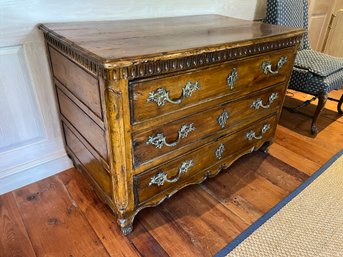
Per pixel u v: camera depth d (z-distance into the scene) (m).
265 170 1.44
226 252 0.98
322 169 1.46
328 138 1.78
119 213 0.98
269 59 1.13
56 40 0.93
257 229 1.08
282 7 1.79
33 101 1.17
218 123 1.10
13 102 1.12
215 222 1.11
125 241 1.02
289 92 2.45
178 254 0.97
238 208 1.19
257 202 1.22
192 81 0.89
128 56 0.71
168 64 0.79
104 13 1.20
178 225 1.09
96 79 0.77
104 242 1.01
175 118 0.92
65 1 1.08
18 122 1.16
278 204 1.21
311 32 2.63
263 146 1.57
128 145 0.84
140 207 1.01
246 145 1.35
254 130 1.33
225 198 1.24
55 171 1.35
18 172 1.23
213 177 1.38
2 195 1.20
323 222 1.12
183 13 1.47
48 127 1.26
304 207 1.20
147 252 0.98
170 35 0.99
